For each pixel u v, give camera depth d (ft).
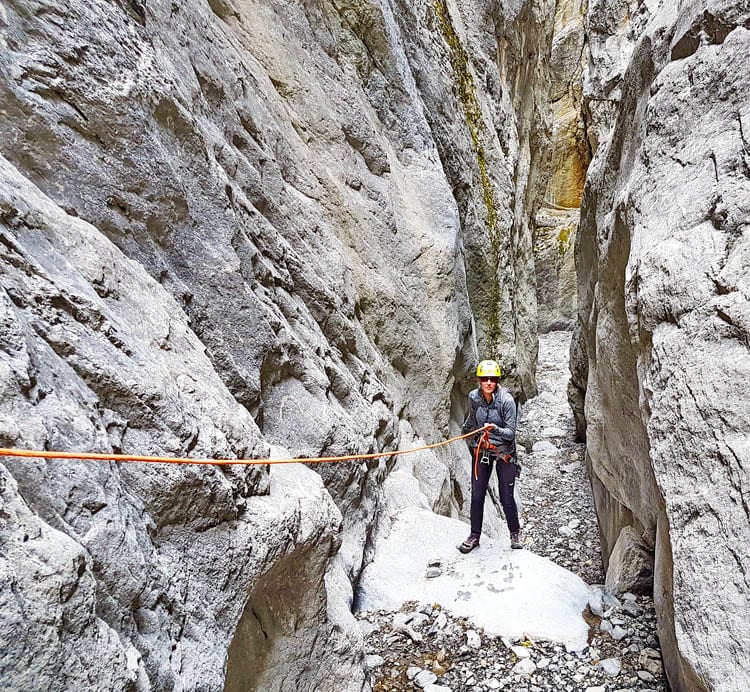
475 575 13.75
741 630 6.01
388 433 16.97
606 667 10.65
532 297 46.88
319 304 14.83
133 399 6.10
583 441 36.86
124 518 5.29
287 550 7.74
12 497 4.08
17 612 3.72
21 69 6.84
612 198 17.38
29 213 6.00
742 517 6.51
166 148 9.29
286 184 15.72
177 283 9.05
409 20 26.00
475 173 32.63
